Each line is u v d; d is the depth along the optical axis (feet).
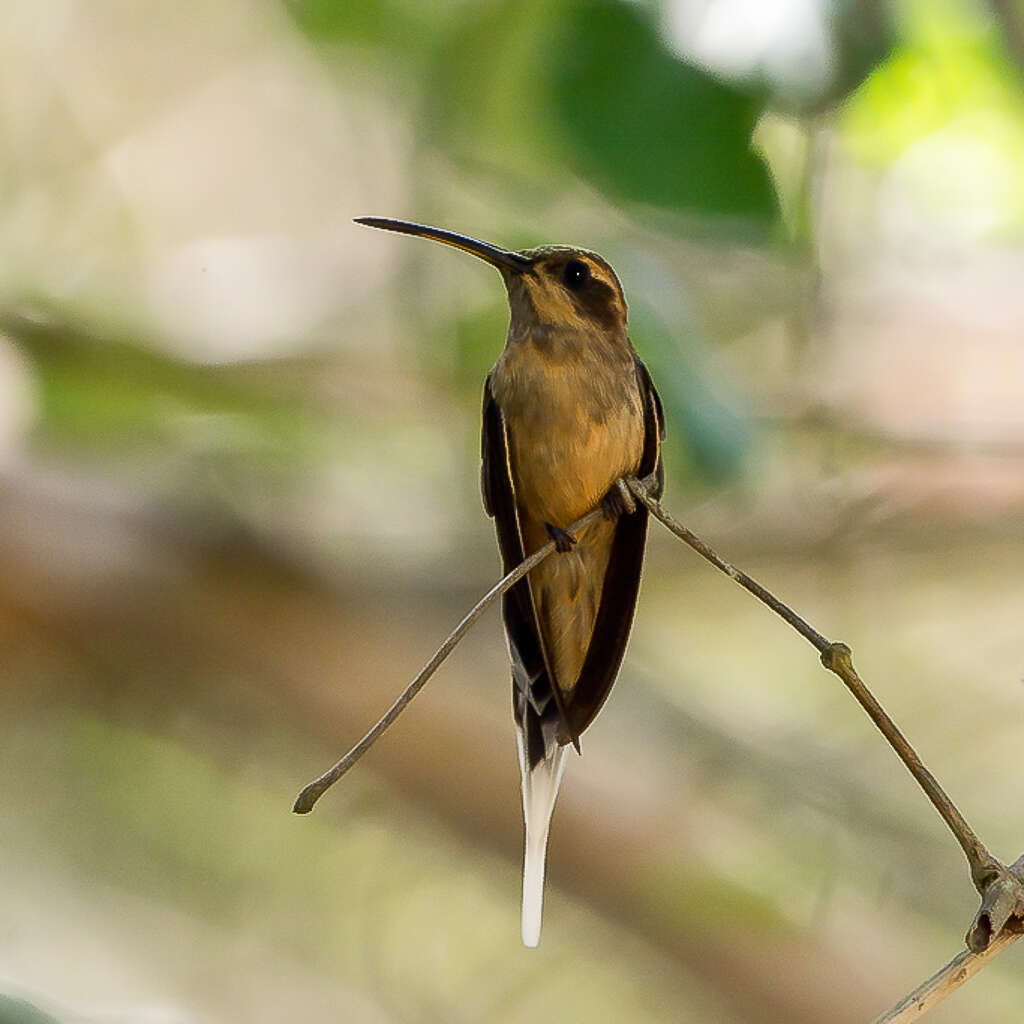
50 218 41.34
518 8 30.76
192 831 39.65
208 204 44.21
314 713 38.55
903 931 38.93
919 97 30.27
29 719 39.37
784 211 24.08
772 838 38.96
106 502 37.73
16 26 42.75
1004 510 39.83
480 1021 38.45
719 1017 38.88
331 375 39.14
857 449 39.22
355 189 43.65
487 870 39.22
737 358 37.27
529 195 31.01
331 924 39.01
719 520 39.75
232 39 44.86
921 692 41.01
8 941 37.40
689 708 40.27
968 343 40.04
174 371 38.11
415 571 39.04
